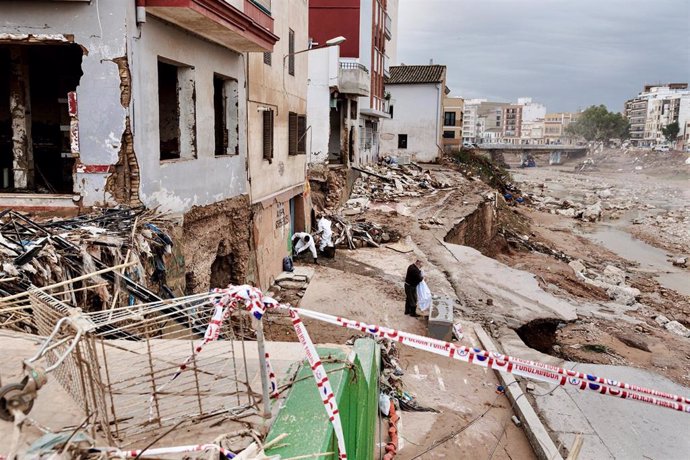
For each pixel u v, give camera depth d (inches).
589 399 461.7
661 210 2212.1
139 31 355.9
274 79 673.6
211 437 112.6
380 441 329.1
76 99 348.8
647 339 688.4
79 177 355.3
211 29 418.0
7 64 441.4
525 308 701.3
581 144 5748.0
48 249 243.1
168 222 359.3
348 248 911.0
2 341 147.6
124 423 115.6
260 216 628.1
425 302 607.2
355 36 1288.1
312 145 1143.0
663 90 6747.1
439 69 2241.6
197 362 146.7
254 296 115.1
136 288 246.1
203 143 466.3
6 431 101.3
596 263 1305.4
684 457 391.2
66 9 341.4
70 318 106.8
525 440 401.4
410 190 1437.0
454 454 375.2
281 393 127.5
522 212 1887.3
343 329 558.6
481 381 481.7
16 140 399.2
